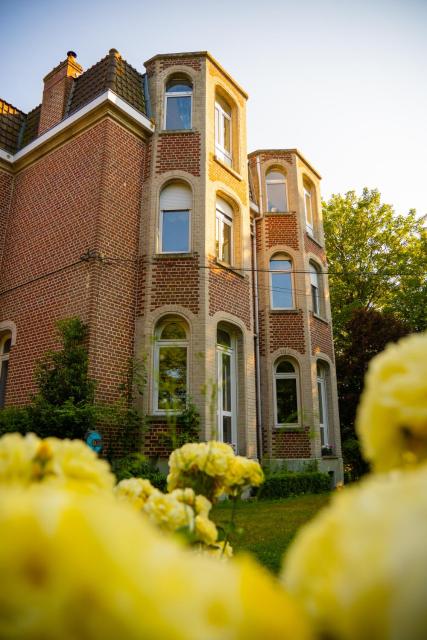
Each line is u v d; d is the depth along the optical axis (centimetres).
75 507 41
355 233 2331
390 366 83
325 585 45
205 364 996
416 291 2139
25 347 1038
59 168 1129
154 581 39
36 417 795
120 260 1024
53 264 1048
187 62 1252
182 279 1056
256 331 1377
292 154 1614
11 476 92
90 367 895
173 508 140
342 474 1429
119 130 1098
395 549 41
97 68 1188
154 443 924
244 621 40
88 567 37
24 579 36
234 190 1246
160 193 1153
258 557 418
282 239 1520
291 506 766
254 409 1129
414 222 2286
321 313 1573
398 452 81
